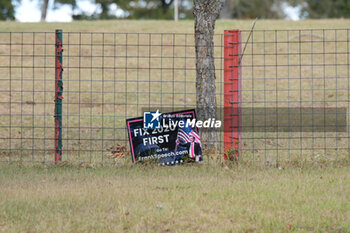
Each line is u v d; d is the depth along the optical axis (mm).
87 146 16500
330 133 18891
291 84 28750
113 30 42406
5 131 19156
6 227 8531
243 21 45344
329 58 33938
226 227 8414
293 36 37938
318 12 76688
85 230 8375
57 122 13633
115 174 12500
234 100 13523
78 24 46438
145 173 12492
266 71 31453
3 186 11203
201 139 14273
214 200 9984
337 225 8562
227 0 73375
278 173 12430
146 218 8906
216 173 12422
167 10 80750
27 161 13586
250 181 11570
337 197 10211
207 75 14195
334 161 13680
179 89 27422
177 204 9734
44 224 8547
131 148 13156
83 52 35375
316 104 24844
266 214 9086
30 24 45875
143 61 33656
